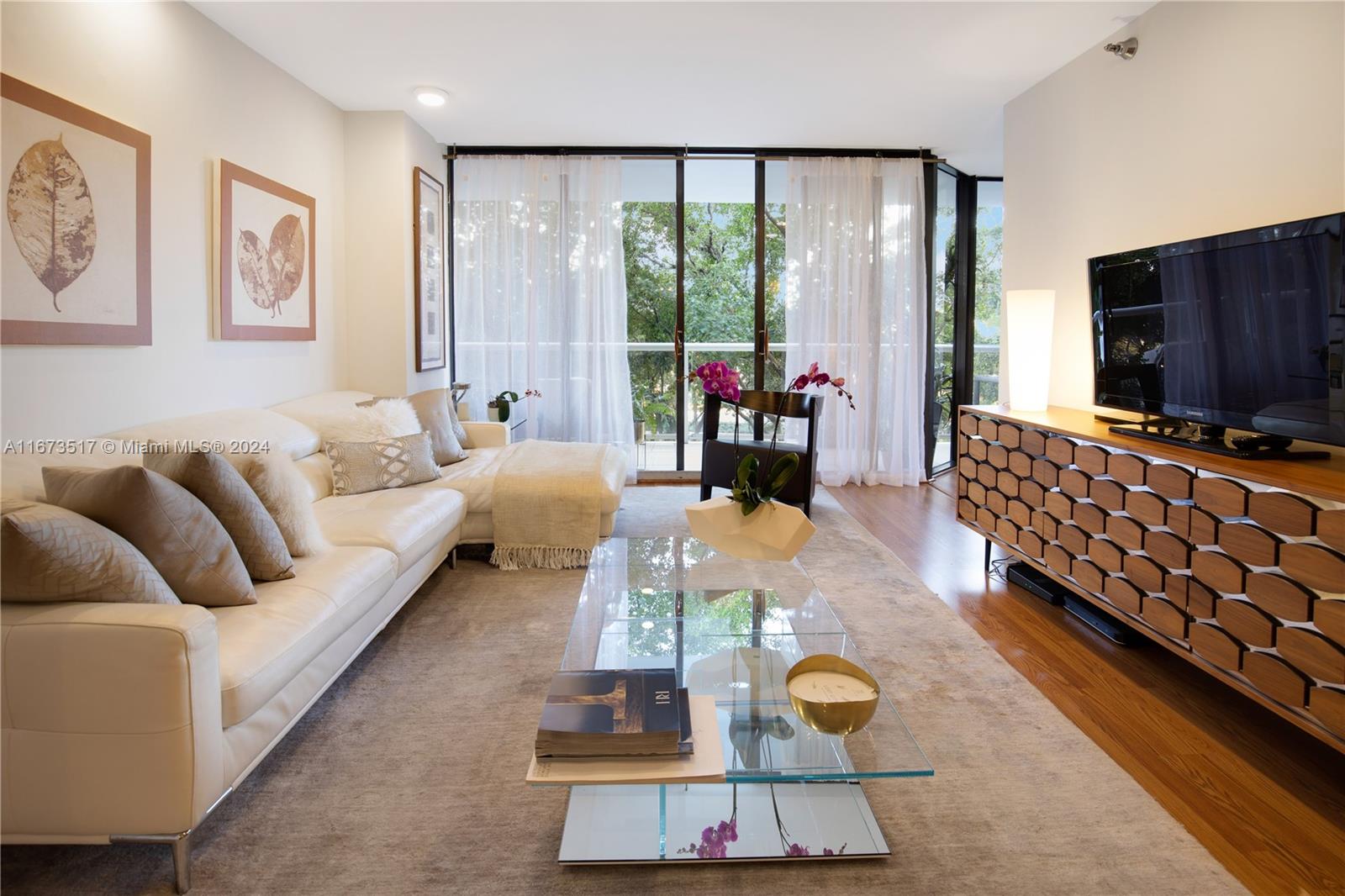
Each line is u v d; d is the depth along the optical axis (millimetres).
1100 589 2645
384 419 3680
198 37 3160
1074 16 3252
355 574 2328
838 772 1450
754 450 4566
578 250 5539
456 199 5469
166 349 2965
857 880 1544
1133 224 3311
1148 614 2387
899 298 5574
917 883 1537
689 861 1574
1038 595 3256
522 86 4152
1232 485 2021
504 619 3029
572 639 2049
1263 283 2209
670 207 5680
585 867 1581
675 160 5578
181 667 1458
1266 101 2613
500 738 2111
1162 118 3123
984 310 6277
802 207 5543
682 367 5816
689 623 2178
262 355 3701
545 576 3590
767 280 5734
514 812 1773
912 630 2873
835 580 3479
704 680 1851
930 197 5688
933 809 1780
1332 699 1718
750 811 1743
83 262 2496
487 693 2381
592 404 5590
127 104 2729
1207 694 2373
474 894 1504
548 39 3498
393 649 2727
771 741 1585
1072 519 2805
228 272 3334
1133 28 3289
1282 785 1889
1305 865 1593
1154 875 1558
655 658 1964
